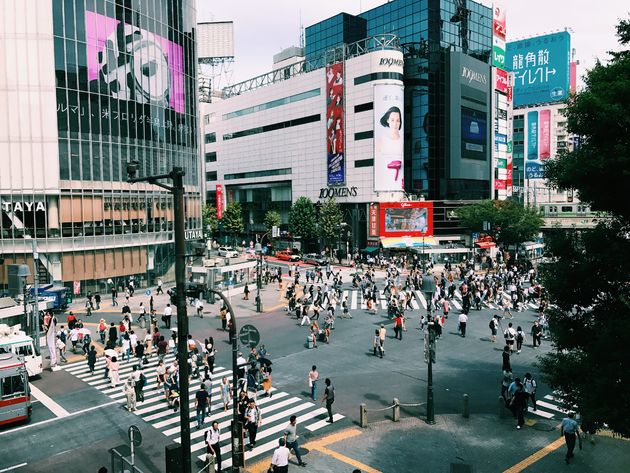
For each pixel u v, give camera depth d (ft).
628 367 42.04
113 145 171.01
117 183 172.04
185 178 203.10
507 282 170.30
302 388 80.23
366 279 179.32
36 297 93.20
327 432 64.39
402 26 289.53
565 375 47.70
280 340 108.78
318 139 283.18
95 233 165.78
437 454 58.03
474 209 239.91
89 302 137.90
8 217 153.07
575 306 50.70
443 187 271.49
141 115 180.34
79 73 161.38
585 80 47.91
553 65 431.84
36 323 91.97
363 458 57.11
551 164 49.85
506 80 308.40
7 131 152.87
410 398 75.82
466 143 278.46
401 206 246.88
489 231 230.89
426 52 269.44
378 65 244.42
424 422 67.31
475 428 65.31
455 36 283.38
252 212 347.36
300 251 280.10
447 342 106.42
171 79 193.98
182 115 201.16
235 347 54.44
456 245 249.55
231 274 167.84
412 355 97.19
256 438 63.16
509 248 263.29
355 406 72.95
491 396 76.38
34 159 154.81
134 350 97.71
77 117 161.27
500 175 306.96
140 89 179.73
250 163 341.41
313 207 276.41
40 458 58.18
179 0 198.18
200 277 159.12
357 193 260.42
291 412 70.95
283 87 306.76
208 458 53.93
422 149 270.26
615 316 45.83
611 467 54.60
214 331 117.39
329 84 270.67
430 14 271.49
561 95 428.56
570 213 328.29
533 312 134.82
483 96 290.15
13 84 152.87
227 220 330.34
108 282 169.17
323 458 57.16
